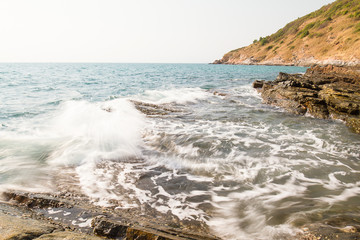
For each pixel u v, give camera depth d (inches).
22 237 88.7
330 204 159.8
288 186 190.5
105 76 1481.3
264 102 579.8
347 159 246.1
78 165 226.4
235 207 159.6
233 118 424.5
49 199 151.3
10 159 235.0
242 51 5654.5
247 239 123.8
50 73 1774.1
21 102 548.7
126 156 253.1
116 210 150.3
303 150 269.4
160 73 1891.0
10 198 156.9
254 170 219.8
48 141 290.8
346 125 381.4
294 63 3572.8
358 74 793.6
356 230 118.7
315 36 3506.4
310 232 119.4
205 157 249.4
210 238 119.3
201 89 824.9
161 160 245.1
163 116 423.2
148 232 107.5
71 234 99.3
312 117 442.9
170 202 165.5
